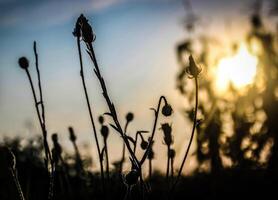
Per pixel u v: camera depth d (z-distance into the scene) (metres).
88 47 2.18
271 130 4.52
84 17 2.20
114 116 2.15
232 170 4.32
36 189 3.69
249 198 3.90
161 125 2.35
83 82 2.32
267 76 4.83
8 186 3.34
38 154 4.13
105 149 2.59
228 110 4.77
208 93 4.82
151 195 3.55
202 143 4.39
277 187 3.96
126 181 2.19
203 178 4.32
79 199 3.37
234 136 4.49
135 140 2.26
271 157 4.29
